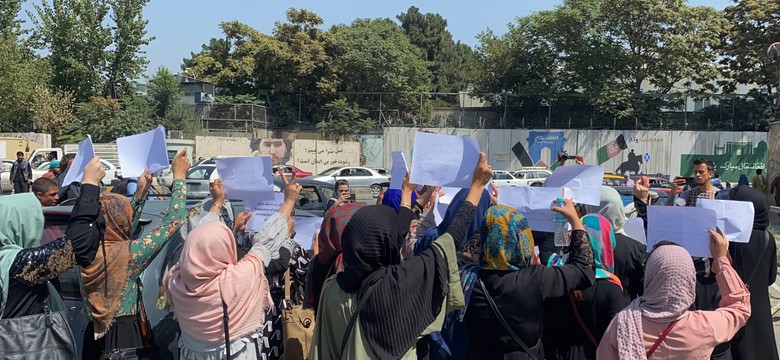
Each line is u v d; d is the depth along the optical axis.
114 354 3.18
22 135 32.06
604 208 3.83
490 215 2.92
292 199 3.60
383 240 2.51
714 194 5.38
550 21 38.28
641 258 3.72
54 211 4.07
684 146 37.03
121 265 3.25
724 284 3.05
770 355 4.25
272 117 40.03
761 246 4.28
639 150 37.19
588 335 3.33
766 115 36.81
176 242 3.75
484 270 2.95
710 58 37.41
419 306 2.48
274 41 40.03
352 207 3.18
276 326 3.88
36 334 2.84
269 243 3.22
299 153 35.91
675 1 36.62
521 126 39.59
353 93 40.81
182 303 2.82
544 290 2.85
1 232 2.86
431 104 42.25
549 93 38.62
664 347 2.72
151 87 37.78
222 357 2.82
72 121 35.38
